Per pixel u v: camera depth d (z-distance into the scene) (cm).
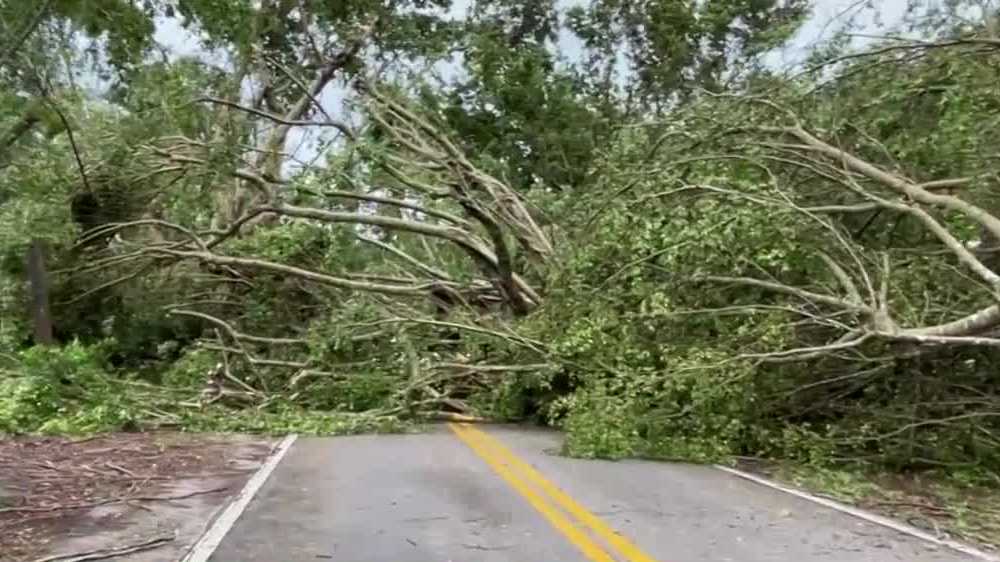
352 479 909
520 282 1669
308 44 2052
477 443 1215
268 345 1683
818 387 1105
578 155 2464
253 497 802
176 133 1681
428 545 629
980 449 1024
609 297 1260
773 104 1149
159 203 1877
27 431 1273
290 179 1652
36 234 1694
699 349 1115
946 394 1052
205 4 1213
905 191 1017
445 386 1538
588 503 791
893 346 1027
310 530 673
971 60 1034
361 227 1830
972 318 909
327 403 1500
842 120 1127
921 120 1123
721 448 1062
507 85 2394
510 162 2462
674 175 1214
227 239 1788
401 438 1275
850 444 1055
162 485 862
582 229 1447
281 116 1959
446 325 1489
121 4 1085
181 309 1791
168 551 612
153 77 1569
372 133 1766
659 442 1080
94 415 1312
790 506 795
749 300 1155
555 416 1228
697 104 1326
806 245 1068
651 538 656
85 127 1708
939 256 1044
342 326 1524
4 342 1745
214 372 1526
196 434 1291
